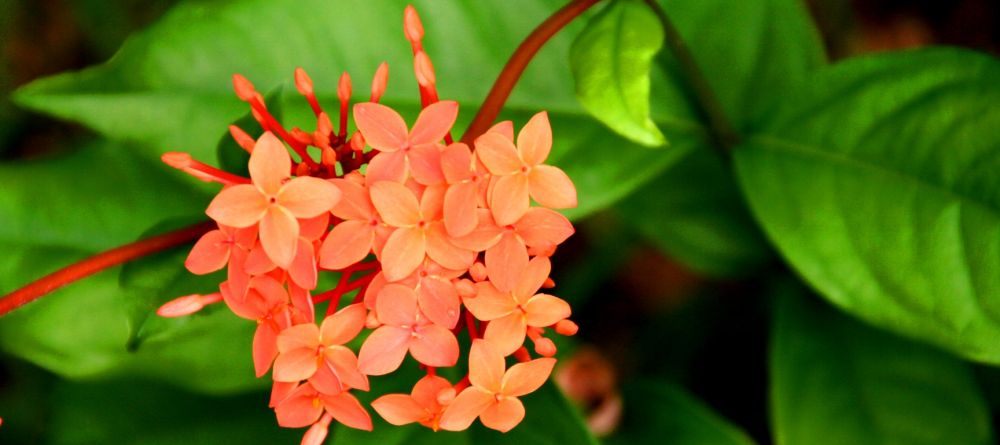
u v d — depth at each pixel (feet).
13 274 1.98
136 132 1.91
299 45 1.93
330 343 1.66
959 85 1.86
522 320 1.68
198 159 1.92
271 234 1.63
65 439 2.14
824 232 1.91
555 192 1.66
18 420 2.35
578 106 1.97
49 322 1.96
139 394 2.16
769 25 2.02
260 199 1.64
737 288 2.39
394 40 1.94
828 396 2.02
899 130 1.89
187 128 1.92
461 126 1.94
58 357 1.96
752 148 1.97
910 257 1.87
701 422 2.07
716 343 2.37
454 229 1.64
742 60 2.02
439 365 1.66
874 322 1.88
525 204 1.65
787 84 2.02
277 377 1.65
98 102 1.90
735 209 2.14
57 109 1.89
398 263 1.64
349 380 1.67
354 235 1.65
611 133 1.96
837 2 2.55
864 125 1.91
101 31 2.57
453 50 1.96
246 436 2.13
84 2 2.57
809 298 2.11
